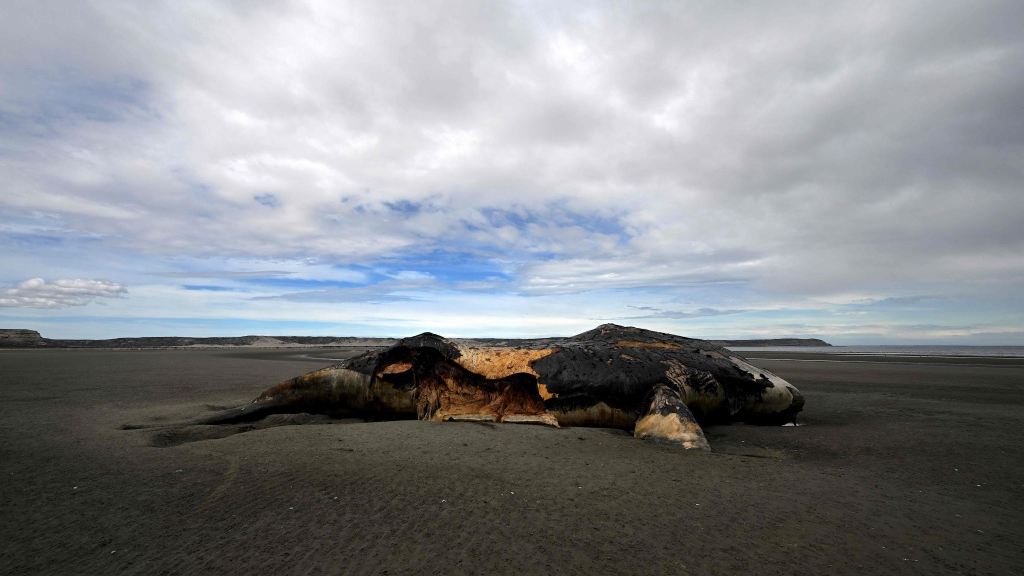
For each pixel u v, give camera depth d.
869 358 30.19
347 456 5.22
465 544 3.07
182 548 3.02
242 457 5.16
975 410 8.95
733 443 6.37
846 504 3.90
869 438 6.52
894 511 3.77
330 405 8.41
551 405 7.43
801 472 4.84
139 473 4.59
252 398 10.21
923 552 3.06
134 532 3.26
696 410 7.56
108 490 4.10
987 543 3.22
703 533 3.29
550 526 3.37
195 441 6.25
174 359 25.11
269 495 3.97
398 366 7.99
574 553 2.96
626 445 5.98
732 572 2.76
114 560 2.88
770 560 2.91
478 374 7.75
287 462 4.96
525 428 6.89
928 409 9.12
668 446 5.93
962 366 21.59
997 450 5.82
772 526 3.43
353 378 8.24
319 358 27.80
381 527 3.33
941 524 3.53
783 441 6.47
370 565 2.79
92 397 10.16
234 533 3.24
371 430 6.65
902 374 17.23
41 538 3.18
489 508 3.71
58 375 15.02
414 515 3.56
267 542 3.10
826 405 9.78
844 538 3.25
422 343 8.01
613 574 2.71
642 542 3.13
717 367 7.81
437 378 8.02
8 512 3.63
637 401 7.29
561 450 5.65
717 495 4.09
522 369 7.60
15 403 9.20
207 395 10.70
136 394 10.80
